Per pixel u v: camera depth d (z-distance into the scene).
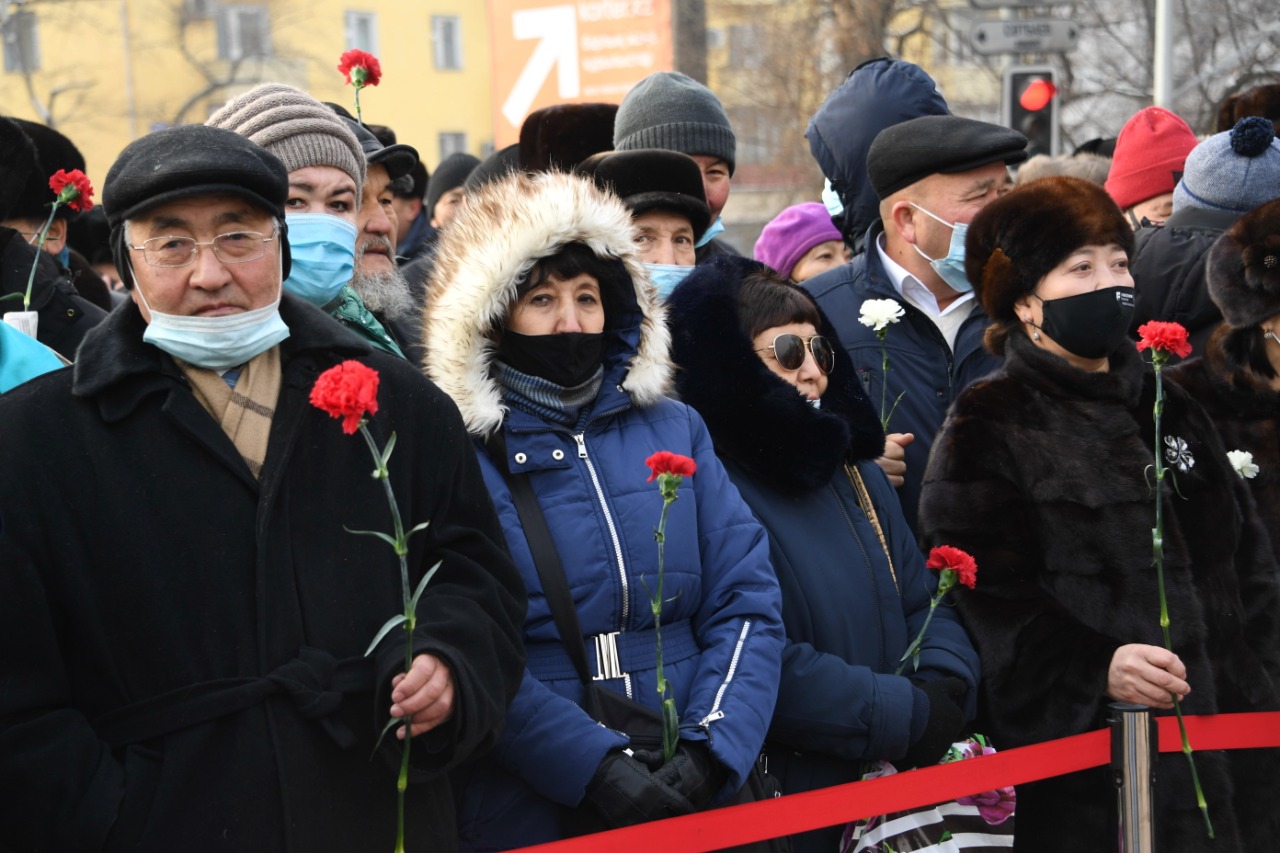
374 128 5.02
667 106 4.51
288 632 2.31
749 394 3.21
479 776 2.76
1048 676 3.22
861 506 3.38
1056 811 3.32
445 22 29.56
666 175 3.79
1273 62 15.20
